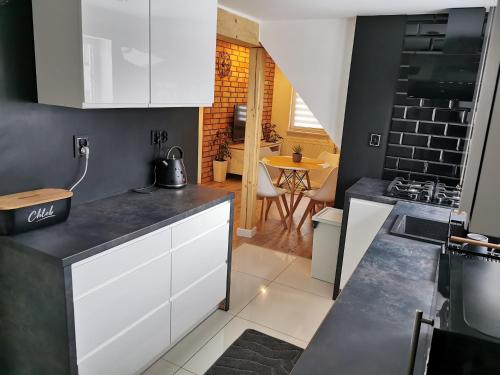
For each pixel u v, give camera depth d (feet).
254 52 13.35
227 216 8.97
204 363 7.92
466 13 9.86
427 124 11.02
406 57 10.96
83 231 6.28
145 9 6.88
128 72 6.75
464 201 2.35
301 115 26.43
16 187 6.54
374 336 3.86
